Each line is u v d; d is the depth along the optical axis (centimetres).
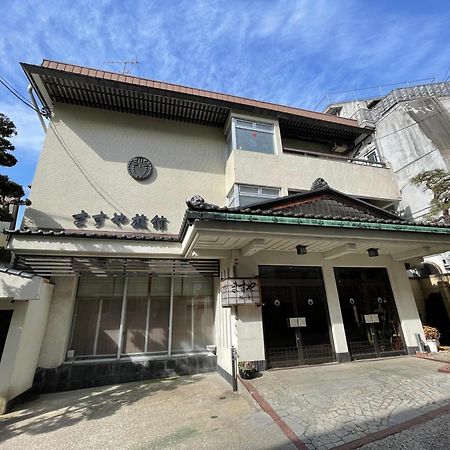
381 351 825
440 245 775
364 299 867
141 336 809
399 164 1762
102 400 618
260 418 469
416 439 369
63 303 756
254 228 579
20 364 616
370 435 382
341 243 705
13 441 447
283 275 802
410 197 1653
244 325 705
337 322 798
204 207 537
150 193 934
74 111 941
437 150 1557
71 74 823
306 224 612
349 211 866
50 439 449
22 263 707
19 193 723
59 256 734
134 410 555
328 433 395
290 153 1151
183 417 509
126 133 977
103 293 811
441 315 1099
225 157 1073
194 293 896
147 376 773
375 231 682
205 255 743
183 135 1052
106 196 884
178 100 955
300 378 628
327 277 836
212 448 394
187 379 762
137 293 839
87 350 757
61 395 663
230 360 699
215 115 1049
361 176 1112
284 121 1140
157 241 777
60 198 836
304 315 784
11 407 581
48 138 884
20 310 624
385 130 1900
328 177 1062
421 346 845
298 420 438
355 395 518
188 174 1000
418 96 2016
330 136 1270
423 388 537
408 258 886
